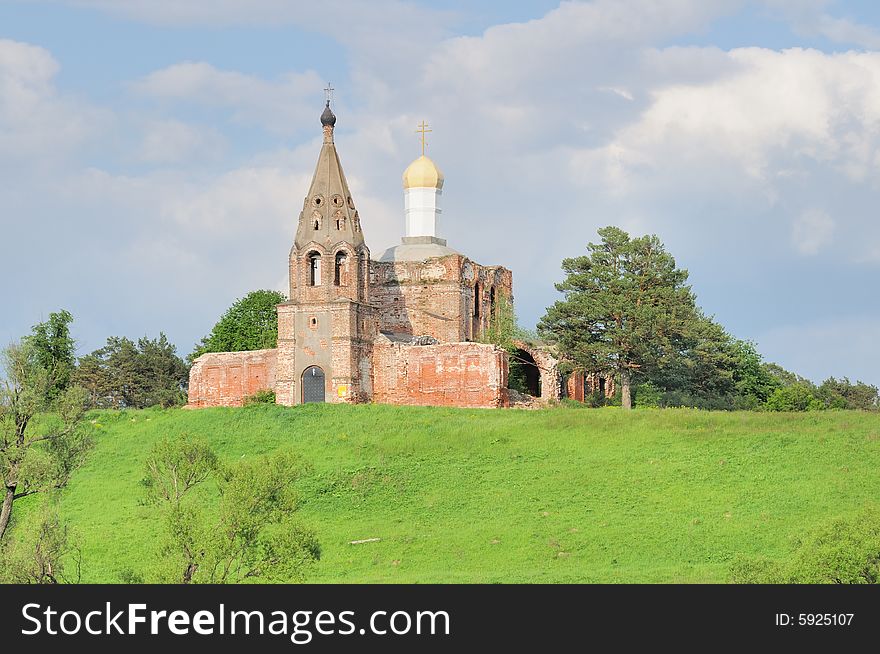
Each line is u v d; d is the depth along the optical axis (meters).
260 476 62.16
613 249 121.12
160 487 68.56
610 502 83.19
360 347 116.50
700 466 88.62
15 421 67.06
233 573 66.62
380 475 91.12
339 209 118.06
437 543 77.88
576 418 101.31
